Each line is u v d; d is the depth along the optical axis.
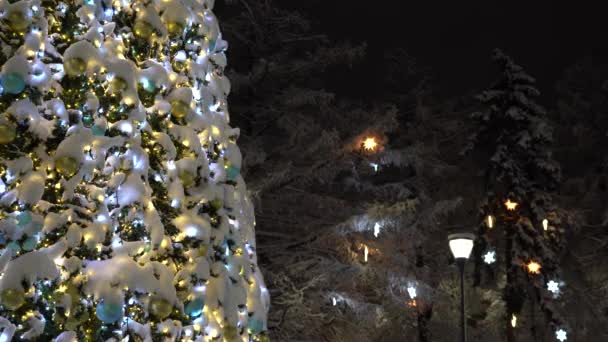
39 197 2.95
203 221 3.44
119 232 3.16
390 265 14.98
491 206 18.08
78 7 3.25
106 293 2.96
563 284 19.14
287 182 14.41
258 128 15.86
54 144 3.06
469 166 22.89
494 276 19.27
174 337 3.21
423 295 15.16
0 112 3.02
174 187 3.39
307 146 15.09
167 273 3.16
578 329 21.36
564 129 29.70
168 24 3.53
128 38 3.44
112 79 3.19
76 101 3.14
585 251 23.00
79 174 3.04
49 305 2.94
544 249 17.48
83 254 3.04
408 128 22.84
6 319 2.84
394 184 15.85
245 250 3.79
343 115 17.61
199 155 3.51
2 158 2.99
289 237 14.80
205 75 3.75
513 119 18.23
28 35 3.08
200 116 3.62
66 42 3.23
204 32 3.74
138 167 3.21
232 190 3.77
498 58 19.05
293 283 13.70
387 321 15.43
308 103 15.42
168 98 3.48
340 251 14.54
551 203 18.19
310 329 13.94
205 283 3.39
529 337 19.77
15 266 2.84
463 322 9.13
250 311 3.68
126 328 3.04
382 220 14.23
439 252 19.28
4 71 2.98
